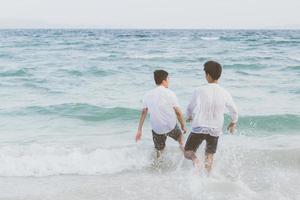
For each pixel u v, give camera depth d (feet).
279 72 64.85
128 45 162.61
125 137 25.21
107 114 33.01
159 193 15.57
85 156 19.75
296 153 20.06
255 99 39.55
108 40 224.33
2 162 18.94
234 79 55.72
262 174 17.67
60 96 42.42
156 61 84.53
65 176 17.75
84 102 38.78
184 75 59.16
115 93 43.88
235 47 145.07
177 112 17.99
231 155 20.07
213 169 18.13
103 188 16.20
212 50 125.80
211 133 16.31
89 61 85.10
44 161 19.19
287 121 29.58
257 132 26.76
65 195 15.47
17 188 16.28
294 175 17.58
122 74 61.26
